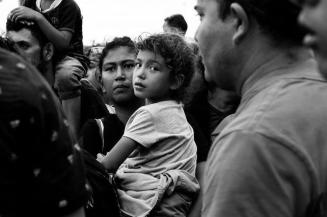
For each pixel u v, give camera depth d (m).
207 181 1.01
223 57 1.09
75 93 2.98
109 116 2.29
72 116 2.98
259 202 0.93
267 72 1.05
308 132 0.95
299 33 1.04
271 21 1.03
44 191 0.96
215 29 1.09
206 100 2.57
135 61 2.33
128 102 2.38
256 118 0.97
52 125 0.96
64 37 3.00
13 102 0.92
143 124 1.97
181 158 2.00
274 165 0.93
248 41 1.06
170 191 1.93
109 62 2.42
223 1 1.08
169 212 1.92
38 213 0.98
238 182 0.94
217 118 2.53
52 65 2.96
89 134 2.19
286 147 0.93
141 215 1.89
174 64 2.09
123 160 1.95
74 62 3.04
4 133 0.91
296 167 0.93
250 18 1.04
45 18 2.90
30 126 0.93
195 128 2.28
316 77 1.03
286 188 0.93
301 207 0.95
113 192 1.80
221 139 1.01
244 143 0.95
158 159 1.97
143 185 1.94
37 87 0.95
